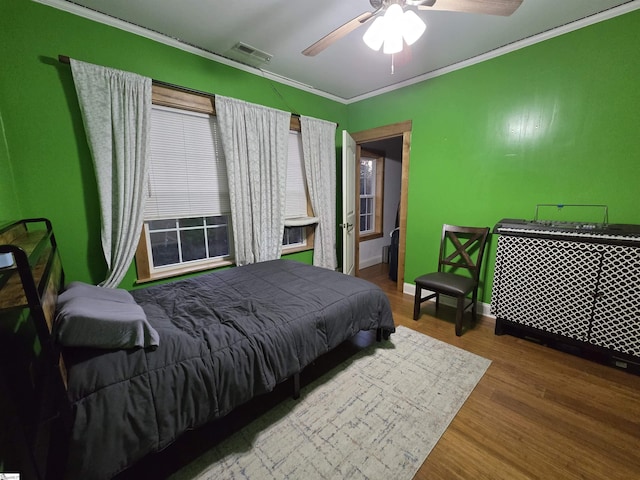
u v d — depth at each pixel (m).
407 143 3.17
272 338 1.43
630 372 1.85
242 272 2.39
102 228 1.92
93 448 0.93
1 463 0.79
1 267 0.90
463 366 1.95
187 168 2.39
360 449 1.32
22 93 1.67
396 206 5.17
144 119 2.02
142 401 1.04
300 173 3.31
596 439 1.35
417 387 1.74
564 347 2.16
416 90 3.01
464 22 2.02
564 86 2.12
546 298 2.05
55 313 1.16
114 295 1.53
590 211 2.11
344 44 2.30
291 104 3.12
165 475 1.20
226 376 1.24
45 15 1.70
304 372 1.91
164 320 1.48
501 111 2.46
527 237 2.10
